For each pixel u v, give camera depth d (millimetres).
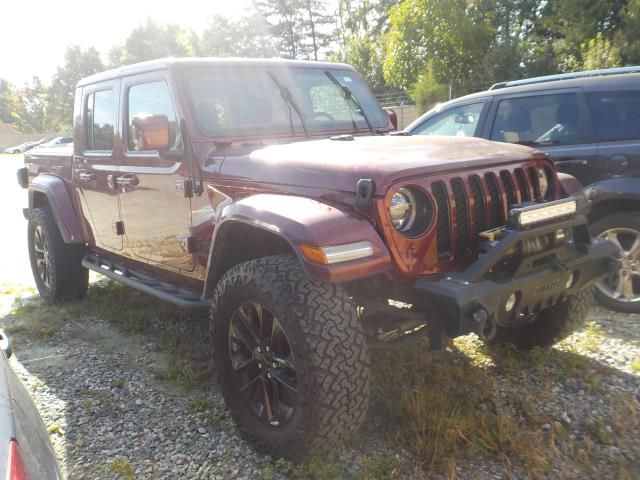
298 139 3859
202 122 3570
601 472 2619
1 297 5766
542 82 5098
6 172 24219
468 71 22297
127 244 4340
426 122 5840
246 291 2738
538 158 3203
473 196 2838
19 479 1449
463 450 2777
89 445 2992
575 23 21344
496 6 26297
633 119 4504
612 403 3168
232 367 2977
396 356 3664
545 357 3662
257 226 2668
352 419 2549
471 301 2447
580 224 2875
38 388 3633
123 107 4148
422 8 21891
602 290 4590
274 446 2742
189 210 3586
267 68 4059
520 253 2619
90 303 5223
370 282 2883
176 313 4883
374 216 2555
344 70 4535
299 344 2480
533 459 2668
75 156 4852
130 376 3777
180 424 3170
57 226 5109
